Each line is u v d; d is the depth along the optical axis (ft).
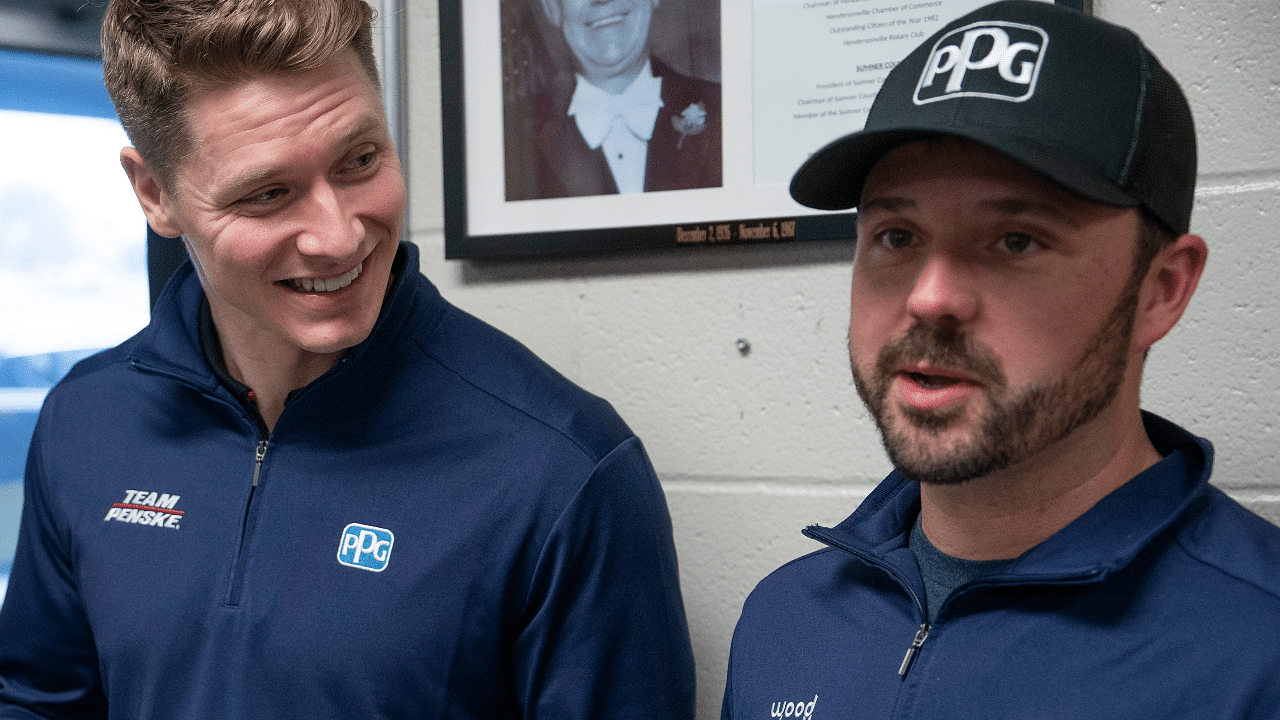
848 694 2.06
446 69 3.75
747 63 3.33
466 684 2.67
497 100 3.70
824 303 3.27
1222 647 1.68
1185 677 1.68
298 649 2.65
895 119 1.84
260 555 2.76
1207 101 2.83
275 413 2.97
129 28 2.47
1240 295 2.80
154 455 3.05
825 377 3.27
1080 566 1.82
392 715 2.62
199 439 3.01
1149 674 1.72
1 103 4.66
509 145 3.69
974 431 1.74
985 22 1.84
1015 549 1.95
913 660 1.99
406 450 2.80
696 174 3.41
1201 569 1.79
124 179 4.72
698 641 3.47
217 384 2.92
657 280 3.53
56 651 3.24
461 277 3.85
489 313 3.80
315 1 2.41
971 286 1.75
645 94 3.48
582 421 2.81
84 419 3.21
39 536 3.22
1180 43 2.85
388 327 2.85
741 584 3.41
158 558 2.88
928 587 2.08
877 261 1.90
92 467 3.12
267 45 2.30
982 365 1.73
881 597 2.17
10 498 4.95
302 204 2.46
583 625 2.67
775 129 3.30
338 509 2.76
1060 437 1.77
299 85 2.38
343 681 2.62
